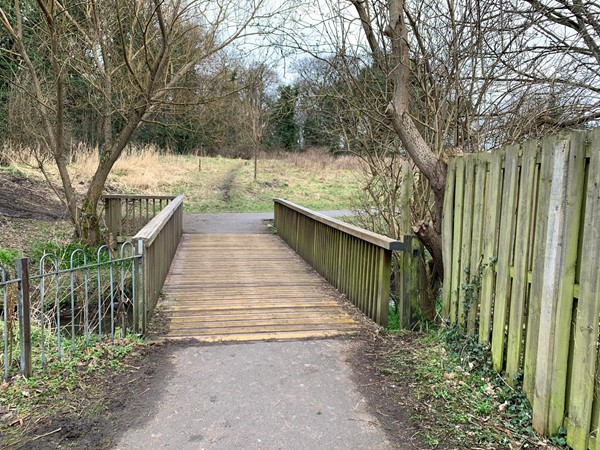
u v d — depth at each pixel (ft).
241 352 11.48
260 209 51.49
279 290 18.28
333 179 69.26
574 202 7.07
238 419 8.27
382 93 14.61
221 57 28.30
